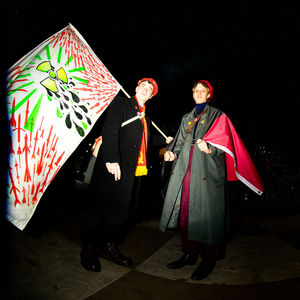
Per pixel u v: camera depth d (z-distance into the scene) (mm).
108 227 2295
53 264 2133
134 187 2416
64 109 1777
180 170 2221
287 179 4594
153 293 1895
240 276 2150
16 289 1729
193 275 2109
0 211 1535
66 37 2018
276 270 2236
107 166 2061
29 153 1587
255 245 2803
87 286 1924
